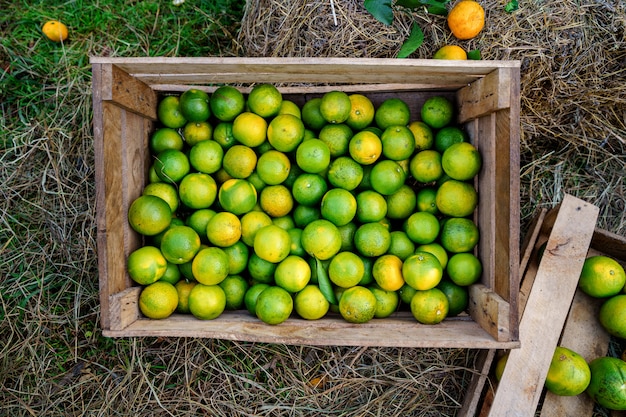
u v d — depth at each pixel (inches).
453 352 41.6
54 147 45.3
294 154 37.3
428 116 37.2
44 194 45.0
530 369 37.3
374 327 34.5
